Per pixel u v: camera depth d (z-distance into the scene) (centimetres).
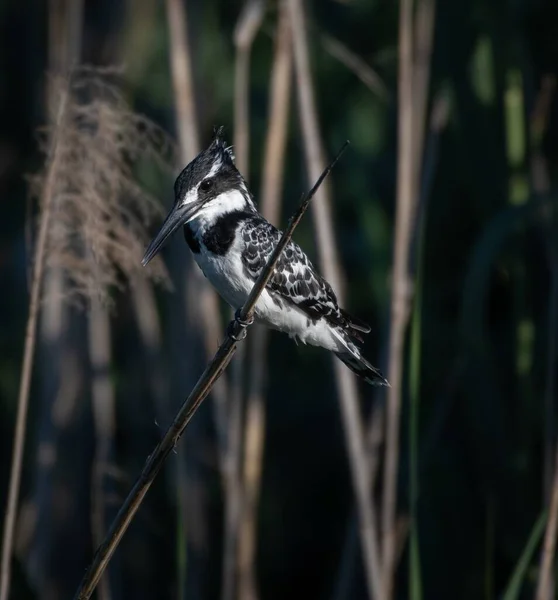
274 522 1426
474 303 1008
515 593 813
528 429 1053
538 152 1077
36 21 1570
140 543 1362
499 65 1058
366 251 1291
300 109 988
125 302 1417
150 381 1320
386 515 988
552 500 868
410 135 1008
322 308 898
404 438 1119
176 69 1017
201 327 1135
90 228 793
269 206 1033
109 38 1327
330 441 1447
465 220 1180
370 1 1386
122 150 827
